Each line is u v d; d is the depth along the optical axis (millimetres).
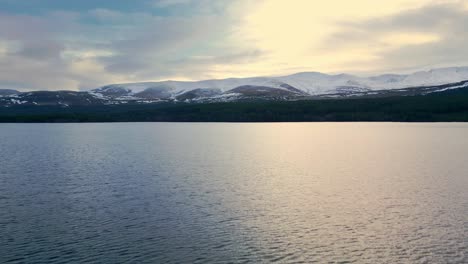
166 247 35062
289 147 114562
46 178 63812
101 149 108812
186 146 117562
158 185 58406
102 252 34031
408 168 73750
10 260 32375
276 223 41062
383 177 64875
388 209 45625
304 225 40438
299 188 56844
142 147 114500
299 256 33312
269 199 50375
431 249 34281
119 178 63719
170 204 47844
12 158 89250
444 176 64938
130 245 35469
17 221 41531
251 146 117750
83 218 42469
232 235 37781
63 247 34969
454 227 39344
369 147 111938
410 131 168000
